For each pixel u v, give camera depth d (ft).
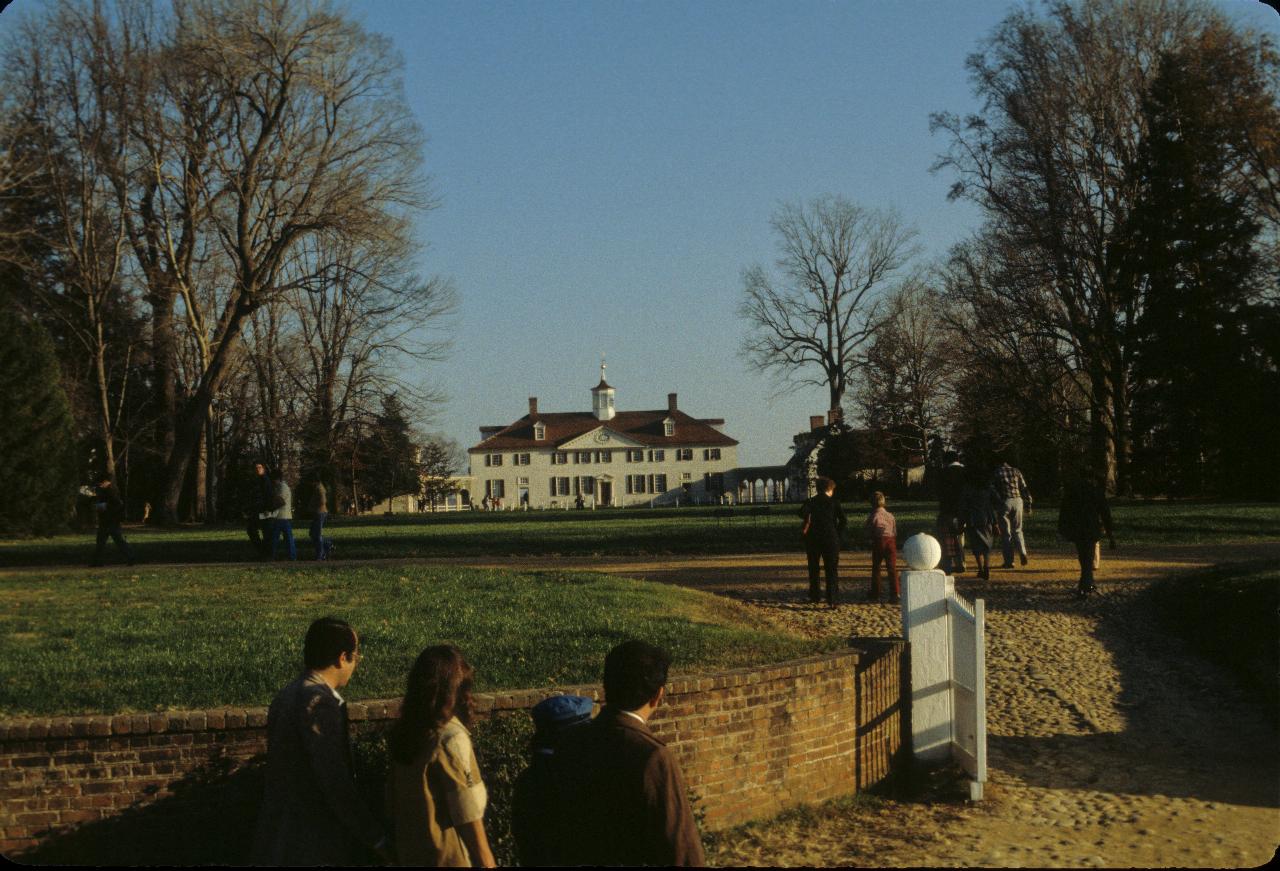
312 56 153.38
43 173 153.17
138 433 187.11
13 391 136.26
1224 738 34.30
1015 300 147.84
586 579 60.13
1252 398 141.49
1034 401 155.02
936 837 26.53
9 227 151.74
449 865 17.65
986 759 31.81
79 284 164.55
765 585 66.85
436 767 17.75
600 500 446.19
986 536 66.54
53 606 49.29
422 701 17.95
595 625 40.96
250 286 162.61
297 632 39.81
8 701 27.91
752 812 28.40
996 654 46.21
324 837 19.61
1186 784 29.81
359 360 189.57
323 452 197.98
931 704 32.60
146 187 164.25
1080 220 145.79
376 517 217.56
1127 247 146.00
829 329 238.48
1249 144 134.41
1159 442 149.07
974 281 152.46
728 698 28.19
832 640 37.32
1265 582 51.70
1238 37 134.92
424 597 51.11
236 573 64.90
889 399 230.27
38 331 141.79
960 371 175.63
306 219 158.92
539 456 448.24
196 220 164.86
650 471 446.19
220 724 25.13
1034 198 144.97
